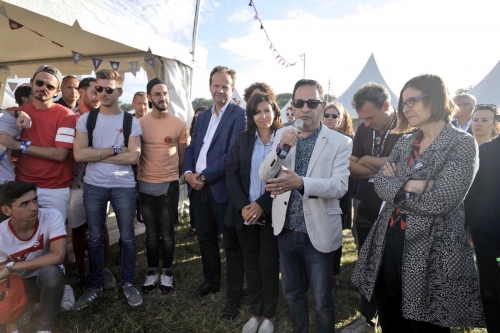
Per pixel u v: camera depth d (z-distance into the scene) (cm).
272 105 232
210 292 306
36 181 266
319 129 204
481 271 168
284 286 208
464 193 148
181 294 308
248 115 233
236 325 255
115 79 276
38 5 308
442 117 158
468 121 438
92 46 525
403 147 177
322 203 192
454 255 152
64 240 241
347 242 470
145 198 310
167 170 309
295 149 204
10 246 230
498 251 163
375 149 241
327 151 194
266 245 228
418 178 160
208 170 264
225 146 270
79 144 269
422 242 157
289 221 200
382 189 169
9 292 214
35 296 248
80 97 355
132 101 451
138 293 291
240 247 264
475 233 171
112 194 279
